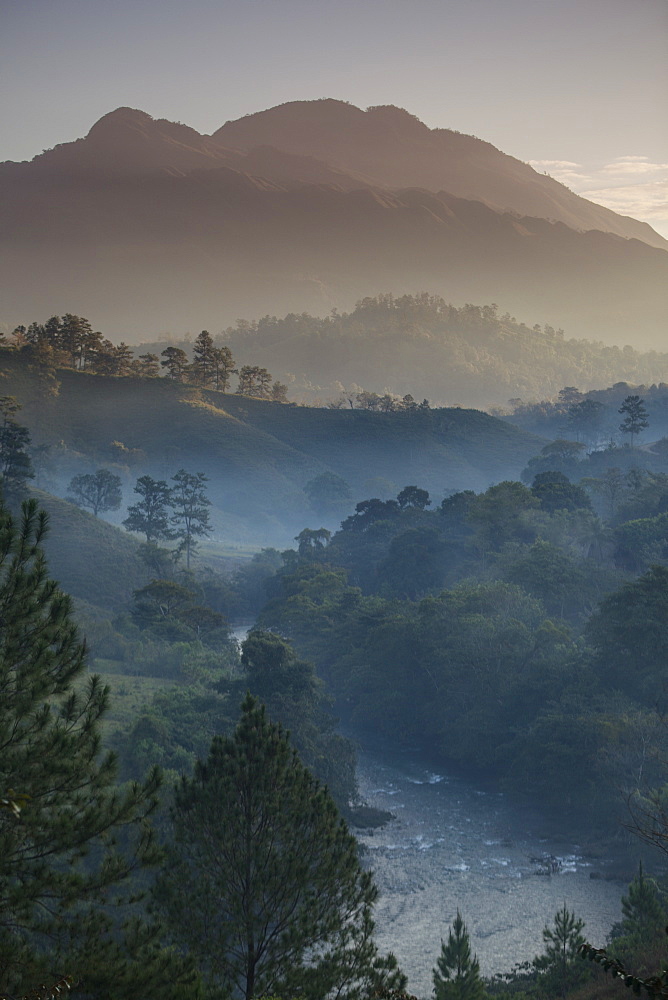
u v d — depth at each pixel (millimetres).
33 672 18641
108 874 18219
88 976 17312
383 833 68750
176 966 18703
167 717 68438
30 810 17391
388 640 101875
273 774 25641
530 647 91875
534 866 62375
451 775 83750
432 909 55406
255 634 80000
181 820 25547
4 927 17578
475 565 138875
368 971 25438
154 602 117312
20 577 19156
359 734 98500
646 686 81312
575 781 73062
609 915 54438
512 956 49156
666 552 126625
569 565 115062
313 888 25141
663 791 59125
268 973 24359
